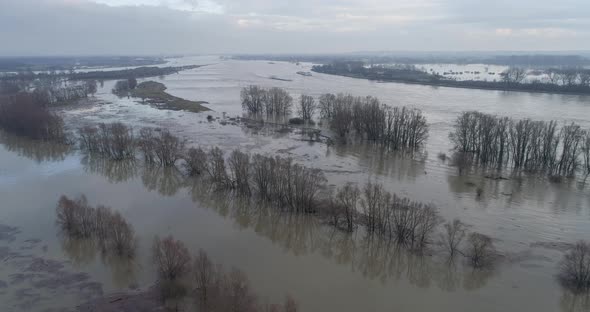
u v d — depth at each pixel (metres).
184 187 98.75
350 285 60.44
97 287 57.59
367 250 70.38
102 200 90.12
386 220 72.06
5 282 58.81
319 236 75.06
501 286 59.16
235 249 70.19
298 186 80.44
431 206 82.00
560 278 59.53
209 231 76.31
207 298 51.06
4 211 83.00
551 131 104.38
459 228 69.75
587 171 102.50
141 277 59.91
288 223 79.25
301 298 56.69
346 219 76.19
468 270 62.72
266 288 58.91
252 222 80.62
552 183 97.19
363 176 102.94
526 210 82.88
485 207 84.38
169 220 80.56
